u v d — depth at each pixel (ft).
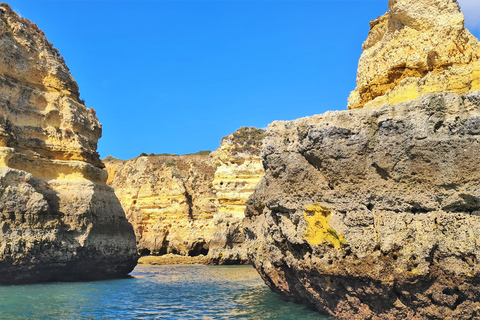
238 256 147.13
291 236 42.37
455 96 34.37
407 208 35.47
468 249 31.53
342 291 39.11
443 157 33.68
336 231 37.68
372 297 36.06
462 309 32.17
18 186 74.23
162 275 103.04
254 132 170.19
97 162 97.14
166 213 189.16
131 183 209.87
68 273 82.69
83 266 83.92
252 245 60.44
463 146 32.83
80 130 94.38
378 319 36.83
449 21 42.91
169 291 70.59
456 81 38.91
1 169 73.46
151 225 190.39
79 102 99.91
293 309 48.42
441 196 33.83
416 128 34.63
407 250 33.88
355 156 37.81
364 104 51.21
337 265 37.40
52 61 92.94
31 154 82.84
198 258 160.04
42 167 84.23
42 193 80.23
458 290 32.24
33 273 75.41
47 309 51.80
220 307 54.24
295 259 43.60
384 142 36.29
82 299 60.39
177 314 49.96
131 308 54.03
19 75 85.66
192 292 69.21
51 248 76.69
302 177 42.04
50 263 76.69
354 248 36.27
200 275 103.24
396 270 33.96
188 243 174.40
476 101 33.42
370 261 35.24
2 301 56.29
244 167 157.48
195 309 53.11
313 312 45.60
